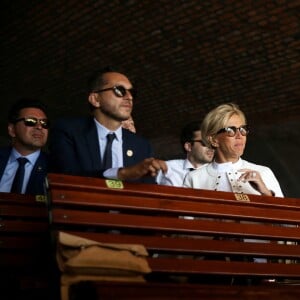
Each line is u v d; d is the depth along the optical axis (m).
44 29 9.33
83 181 2.16
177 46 9.15
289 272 2.50
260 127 10.48
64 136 2.71
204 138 2.99
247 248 2.46
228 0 7.88
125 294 1.68
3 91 11.32
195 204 2.41
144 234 2.32
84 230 2.20
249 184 2.90
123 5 8.40
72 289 1.76
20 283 2.33
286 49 8.63
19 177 3.31
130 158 2.82
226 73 9.57
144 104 11.27
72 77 10.55
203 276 2.30
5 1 8.98
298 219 2.72
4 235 2.57
